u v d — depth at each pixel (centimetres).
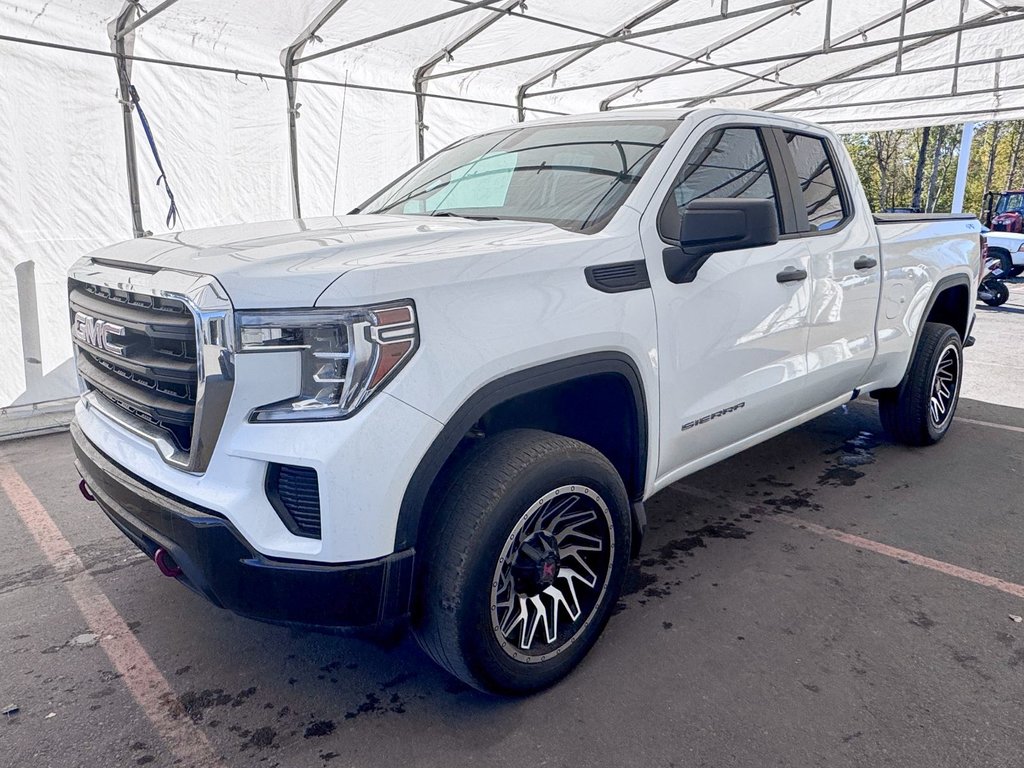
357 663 252
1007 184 4281
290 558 184
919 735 211
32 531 364
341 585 185
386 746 210
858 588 297
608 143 296
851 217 376
